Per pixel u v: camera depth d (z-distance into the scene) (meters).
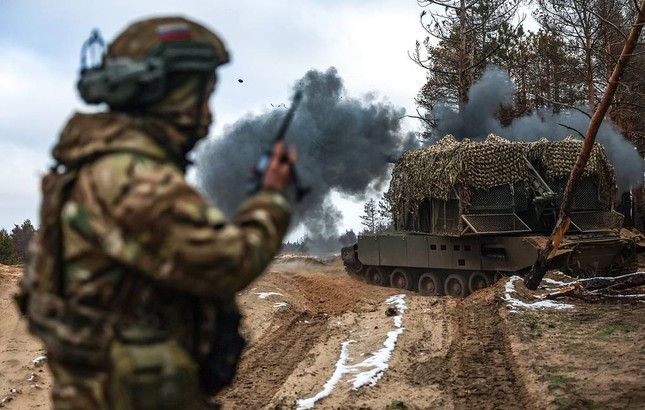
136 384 2.37
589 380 9.27
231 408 9.45
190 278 2.34
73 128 2.53
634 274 15.88
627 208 29.42
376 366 11.07
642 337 11.41
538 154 21.59
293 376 10.94
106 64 2.63
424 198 22.98
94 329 2.41
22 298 2.73
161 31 2.61
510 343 12.06
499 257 21.17
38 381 11.05
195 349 2.57
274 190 2.60
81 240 2.38
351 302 19.88
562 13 30.59
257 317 16.08
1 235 28.50
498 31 34.91
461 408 8.84
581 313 13.98
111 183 2.36
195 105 2.64
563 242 19.83
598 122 16.09
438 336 13.23
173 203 2.34
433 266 23.20
